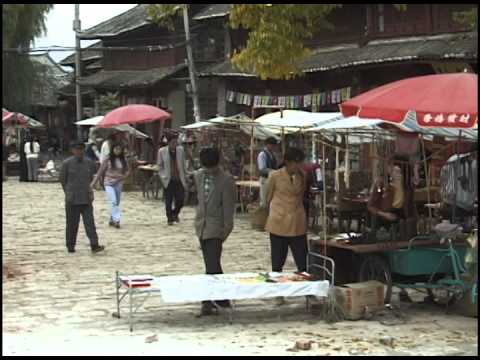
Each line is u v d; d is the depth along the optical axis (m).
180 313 9.52
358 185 14.76
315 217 15.89
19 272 12.23
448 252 9.30
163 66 38.22
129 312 9.30
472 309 9.15
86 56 49.03
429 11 21.61
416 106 8.14
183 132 26.95
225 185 9.44
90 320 9.16
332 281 9.28
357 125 12.06
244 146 22.73
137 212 20.89
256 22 12.25
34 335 8.42
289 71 12.80
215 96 35.94
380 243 9.48
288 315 9.41
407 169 12.62
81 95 43.69
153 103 38.97
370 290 9.17
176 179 18.09
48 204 23.17
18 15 40.34
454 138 12.09
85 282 11.42
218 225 9.45
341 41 24.91
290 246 10.03
